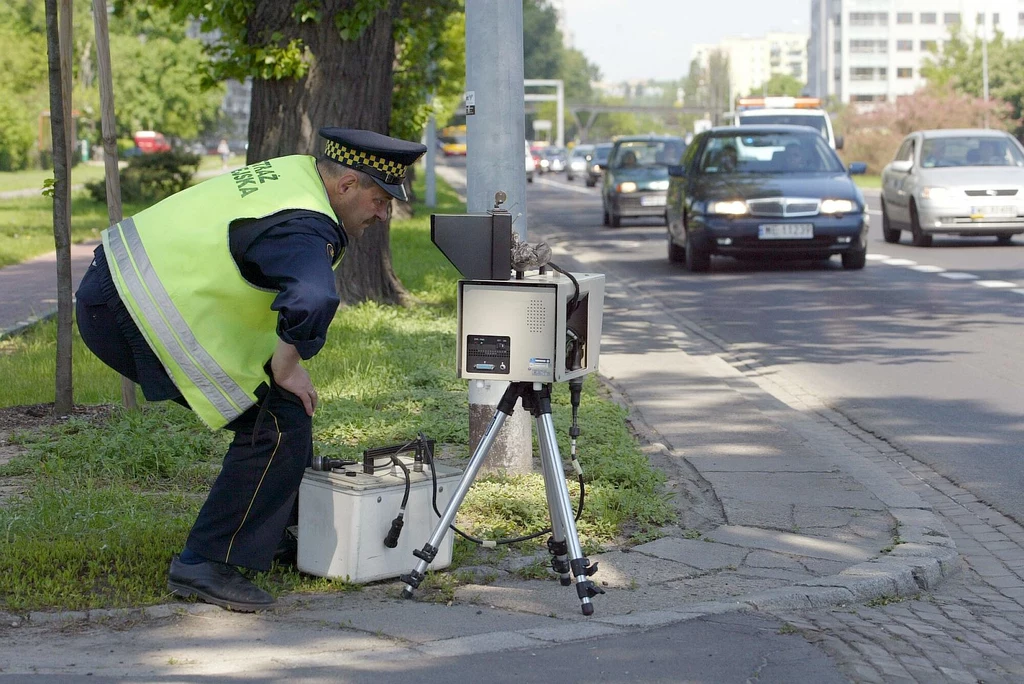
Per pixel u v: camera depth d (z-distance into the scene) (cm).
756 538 638
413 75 1805
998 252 2234
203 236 488
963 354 1230
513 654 470
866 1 17138
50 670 445
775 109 3347
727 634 498
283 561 572
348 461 577
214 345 493
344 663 457
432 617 514
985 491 770
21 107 7456
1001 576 620
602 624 507
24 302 1605
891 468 829
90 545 580
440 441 841
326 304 473
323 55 1377
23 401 960
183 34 8412
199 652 467
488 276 516
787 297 1678
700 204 1975
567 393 962
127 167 3972
